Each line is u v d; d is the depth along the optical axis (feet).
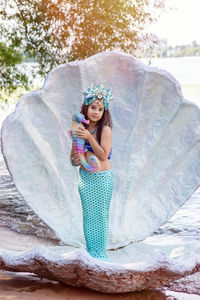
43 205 13.32
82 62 13.21
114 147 14.30
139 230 13.69
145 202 13.94
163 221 13.53
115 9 24.95
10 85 29.89
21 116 12.57
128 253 12.92
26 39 27.91
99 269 9.12
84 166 11.48
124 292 10.27
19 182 12.84
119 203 13.98
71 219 13.62
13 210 19.27
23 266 9.95
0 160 31.48
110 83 13.73
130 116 13.91
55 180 13.55
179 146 13.57
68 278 10.00
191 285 11.14
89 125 11.69
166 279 9.86
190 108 13.09
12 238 15.55
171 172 13.71
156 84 13.19
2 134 12.32
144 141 13.93
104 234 11.68
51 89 13.23
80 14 25.17
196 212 18.58
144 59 26.25
